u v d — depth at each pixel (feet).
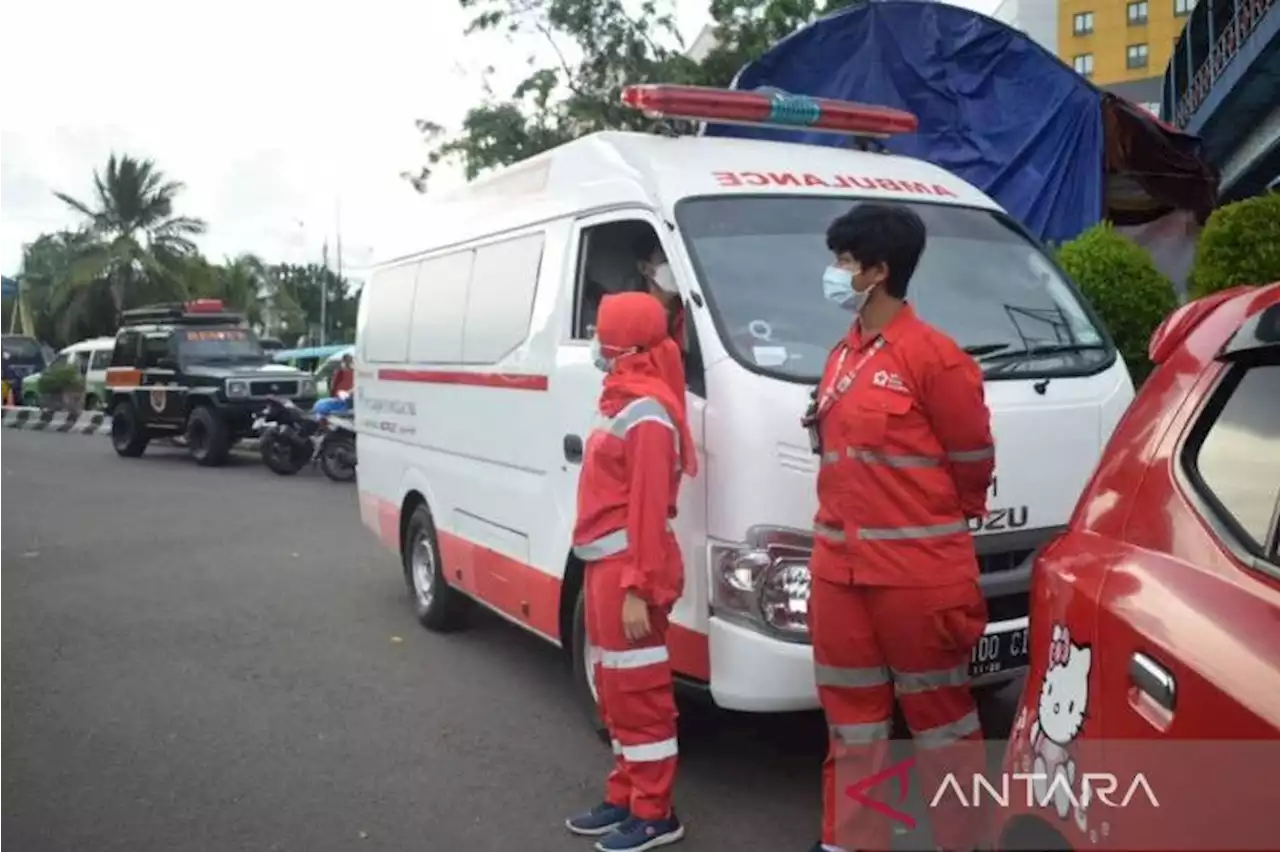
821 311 14.80
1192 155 34.45
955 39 32.96
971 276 16.20
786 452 13.53
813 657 12.48
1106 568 8.12
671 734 13.74
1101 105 32.40
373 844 14.21
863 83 33.58
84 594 27.81
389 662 21.88
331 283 231.50
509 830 14.57
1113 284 26.58
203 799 15.61
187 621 25.12
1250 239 24.68
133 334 63.21
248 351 60.70
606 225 16.87
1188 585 7.43
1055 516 14.62
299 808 15.30
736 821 14.57
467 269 21.15
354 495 45.01
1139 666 7.27
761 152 17.28
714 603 14.01
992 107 32.96
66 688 20.51
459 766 16.70
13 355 120.88
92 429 80.79
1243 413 8.01
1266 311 8.29
